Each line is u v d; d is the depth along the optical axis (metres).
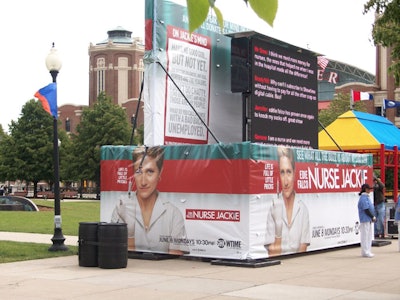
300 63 16.36
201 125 15.23
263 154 13.00
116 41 113.19
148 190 13.95
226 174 12.80
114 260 12.05
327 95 82.69
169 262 13.16
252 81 14.31
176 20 14.41
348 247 16.86
